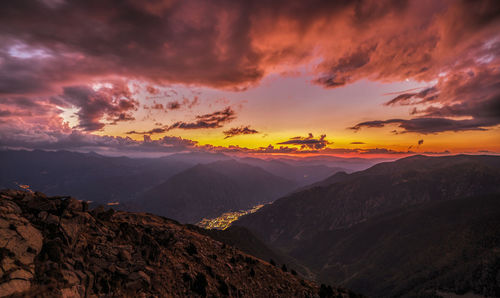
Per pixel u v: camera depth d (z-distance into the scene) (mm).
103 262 18094
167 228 39375
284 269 54625
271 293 33562
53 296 12680
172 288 21734
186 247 32469
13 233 13992
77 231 18172
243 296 28656
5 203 16375
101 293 16016
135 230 24844
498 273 196875
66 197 20562
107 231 22406
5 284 11406
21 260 13148
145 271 20531
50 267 13961
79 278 14961
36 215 17203
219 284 27219
